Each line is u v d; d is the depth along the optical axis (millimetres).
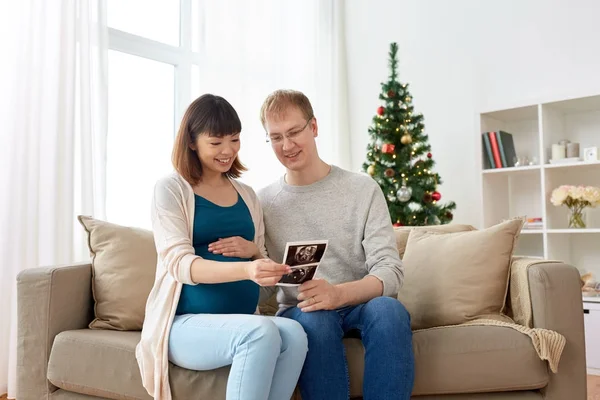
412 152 3822
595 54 3582
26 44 2783
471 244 1949
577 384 1657
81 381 1735
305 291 1540
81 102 2975
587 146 3629
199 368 1504
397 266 1701
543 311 1683
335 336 1511
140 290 1976
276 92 1856
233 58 3930
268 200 1930
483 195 3684
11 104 2730
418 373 1629
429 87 4363
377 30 4695
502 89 3992
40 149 2828
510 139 3785
